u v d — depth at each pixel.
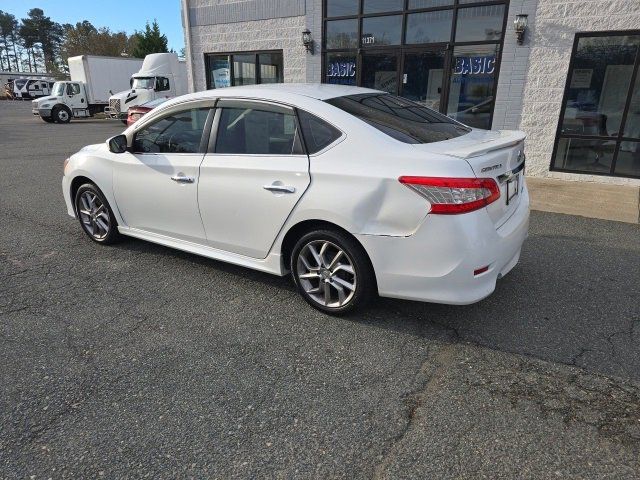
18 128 20.72
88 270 4.29
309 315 3.46
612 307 3.53
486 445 2.21
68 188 4.95
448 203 2.75
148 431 2.33
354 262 3.16
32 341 3.12
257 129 3.52
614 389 2.59
